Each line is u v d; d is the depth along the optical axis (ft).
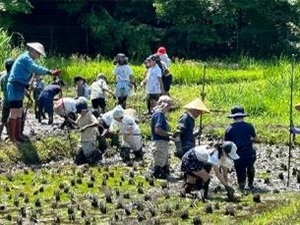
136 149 104.58
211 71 183.32
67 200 83.66
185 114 93.97
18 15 237.25
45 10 244.63
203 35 232.94
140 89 162.09
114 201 83.30
